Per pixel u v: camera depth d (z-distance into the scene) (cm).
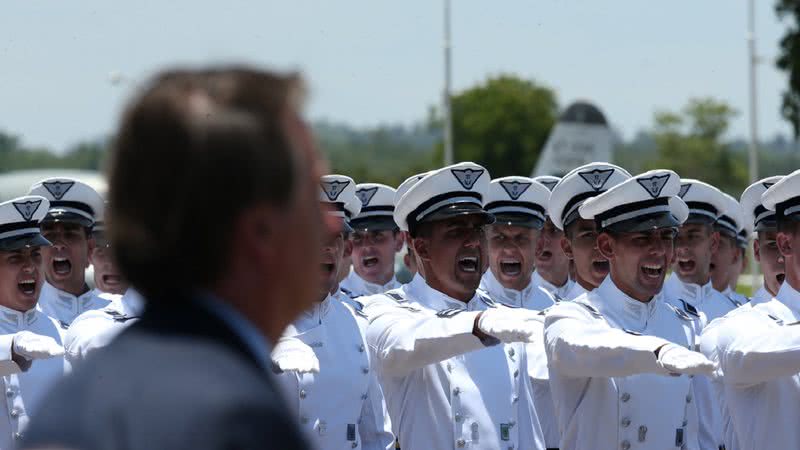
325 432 1755
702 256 2542
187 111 514
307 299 564
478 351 1689
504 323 1334
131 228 518
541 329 1324
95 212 2453
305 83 545
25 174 9781
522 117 19825
